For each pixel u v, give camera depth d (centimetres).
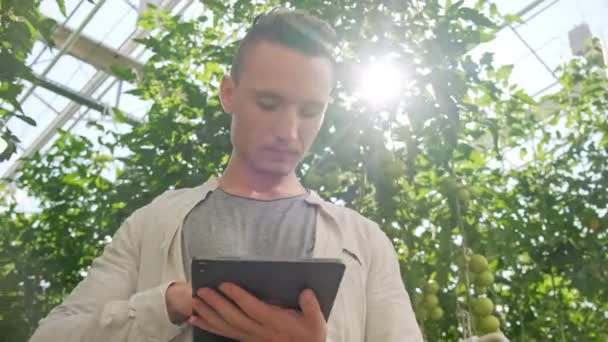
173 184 307
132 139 342
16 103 267
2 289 365
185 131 319
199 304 87
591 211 348
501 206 322
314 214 112
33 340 97
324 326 85
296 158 108
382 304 109
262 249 104
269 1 305
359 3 263
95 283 105
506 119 334
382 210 247
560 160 382
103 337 94
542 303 346
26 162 435
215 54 305
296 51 103
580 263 330
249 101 104
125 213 317
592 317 362
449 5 281
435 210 282
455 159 290
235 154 115
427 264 263
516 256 309
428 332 257
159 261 106
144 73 340
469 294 239
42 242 386
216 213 109
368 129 249
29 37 265
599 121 396
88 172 405
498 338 141
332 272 83
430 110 252
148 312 93
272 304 86
